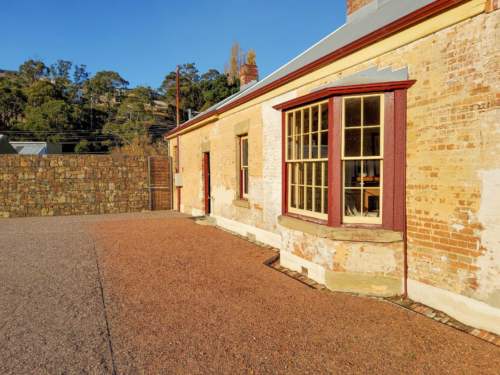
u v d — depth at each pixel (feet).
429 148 14.01
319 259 17.61
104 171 49.62
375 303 15.07
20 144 100.07
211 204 39.04
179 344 11.72
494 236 11.84
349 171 16.94
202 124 40.63
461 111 12.78
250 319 13.65
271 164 25.61
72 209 48.16
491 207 11.91
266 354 11.05
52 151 127.03
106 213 49.67
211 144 38.55
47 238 30.83
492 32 11.79
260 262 22.04
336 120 16.37
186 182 48.60
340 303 15.14
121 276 19.40
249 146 29.01
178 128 49.73
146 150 113.91
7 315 14.14
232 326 13.06
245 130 29.55
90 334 12.46
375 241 15.58
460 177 12.87
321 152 18.04
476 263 12.44
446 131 13.33
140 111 170.19
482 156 12.15
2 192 45.65
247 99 28.14
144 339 12.09
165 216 45.68
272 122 25.30
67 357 10.90
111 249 26.27
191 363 10.56
